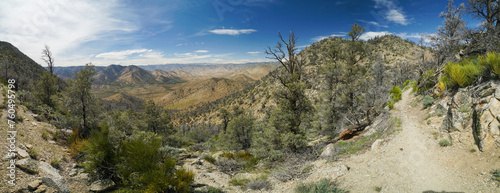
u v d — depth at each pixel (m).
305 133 16.12
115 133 11.97
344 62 29.00
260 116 84.75
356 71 26.33
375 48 124.94
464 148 7.32
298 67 18.61
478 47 17.00
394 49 115.75
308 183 8.76
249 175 13.33
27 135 11.02
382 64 33.53
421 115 13.00
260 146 16.59
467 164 6.56
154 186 7.26
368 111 17.67
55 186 7.28
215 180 12.66
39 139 11.50
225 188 10.77
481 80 9.45
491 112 6.89
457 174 6.39
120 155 9.20
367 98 21.31
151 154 8.05
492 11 19.33
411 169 7.54
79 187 8.34
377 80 32.59
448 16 22.31
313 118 17.17
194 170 14.95
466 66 11.38
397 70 47.34
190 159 18.56
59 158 10.27
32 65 91.62
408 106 16.73
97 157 8.75
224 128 52.53
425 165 7.52
